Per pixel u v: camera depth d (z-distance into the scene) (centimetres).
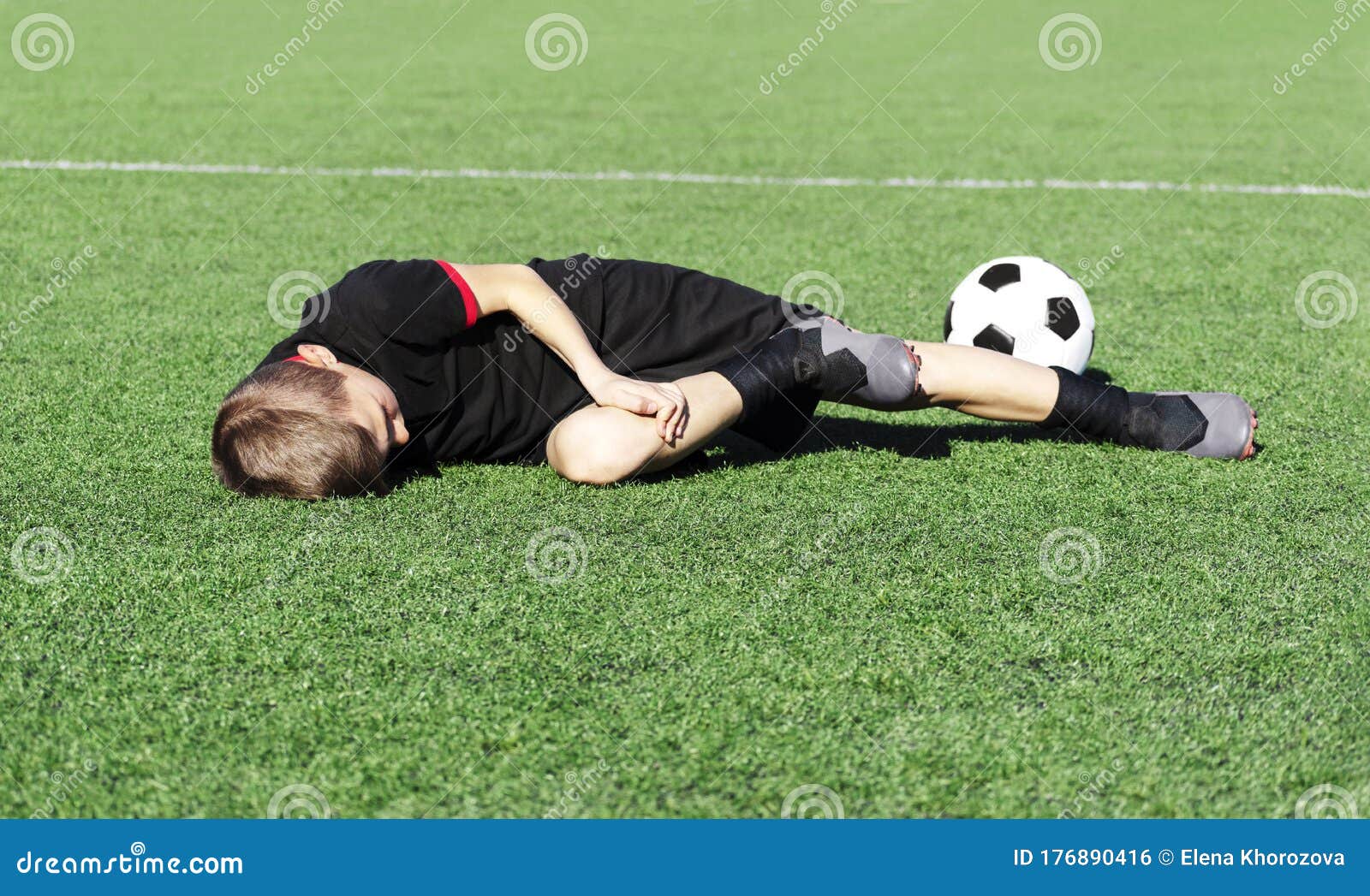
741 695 232
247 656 244
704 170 801
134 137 886
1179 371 428
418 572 276
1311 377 421
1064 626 255
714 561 283
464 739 221
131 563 280
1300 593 268
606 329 330
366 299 309
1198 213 680
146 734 222
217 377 420
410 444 322
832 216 681
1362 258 590
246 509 308
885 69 1248
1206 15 1552
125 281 548
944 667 241
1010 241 623
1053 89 1120
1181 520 304
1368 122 943
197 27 1538
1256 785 210
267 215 677
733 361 321
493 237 636
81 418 378
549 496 317
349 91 1115
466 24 1609
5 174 767
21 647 247
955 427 371
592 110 1026
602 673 239
